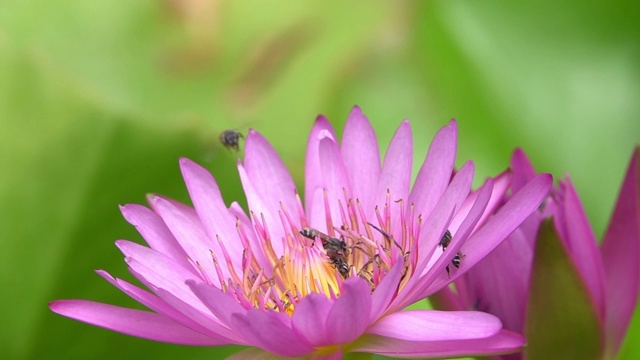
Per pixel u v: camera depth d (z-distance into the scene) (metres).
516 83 0.58
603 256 0.48
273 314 0.44
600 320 0.46
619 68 0.58
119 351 0.52
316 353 0.44
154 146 0.54
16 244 0.53
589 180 0.57
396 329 0.44
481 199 0.43
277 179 0.48
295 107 0.61
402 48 0.60
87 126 0.54
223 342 0.45
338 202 0.48
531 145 0.58
